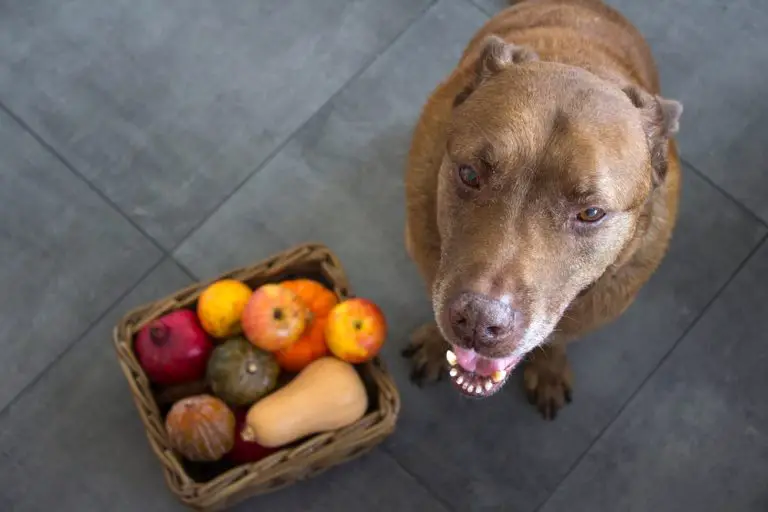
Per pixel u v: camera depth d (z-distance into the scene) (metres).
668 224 1.36
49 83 1.72
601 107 1.15
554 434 1.59
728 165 1.72
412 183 1.38
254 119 1.71
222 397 1.37
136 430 1.57
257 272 1.43
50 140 1.69
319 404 1.35
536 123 1.14
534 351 1.53
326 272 1.45
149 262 1.64
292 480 1.49
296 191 1.68
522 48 1.26
